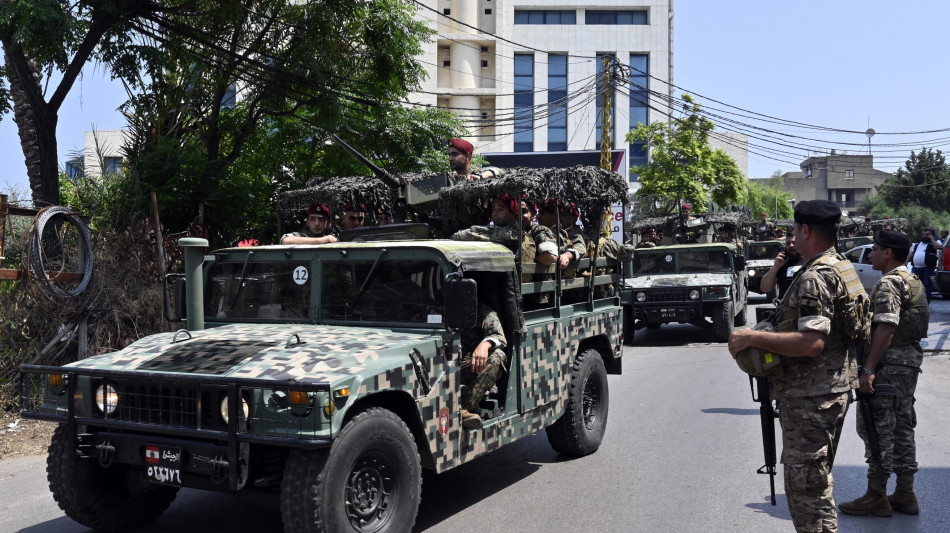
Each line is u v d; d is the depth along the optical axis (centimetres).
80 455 473
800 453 396
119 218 1204
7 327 902
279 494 446
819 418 393
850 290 395
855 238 2705
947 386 980
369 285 525
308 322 541
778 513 537
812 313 388
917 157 7200
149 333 1027
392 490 455
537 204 632
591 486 610
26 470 688
